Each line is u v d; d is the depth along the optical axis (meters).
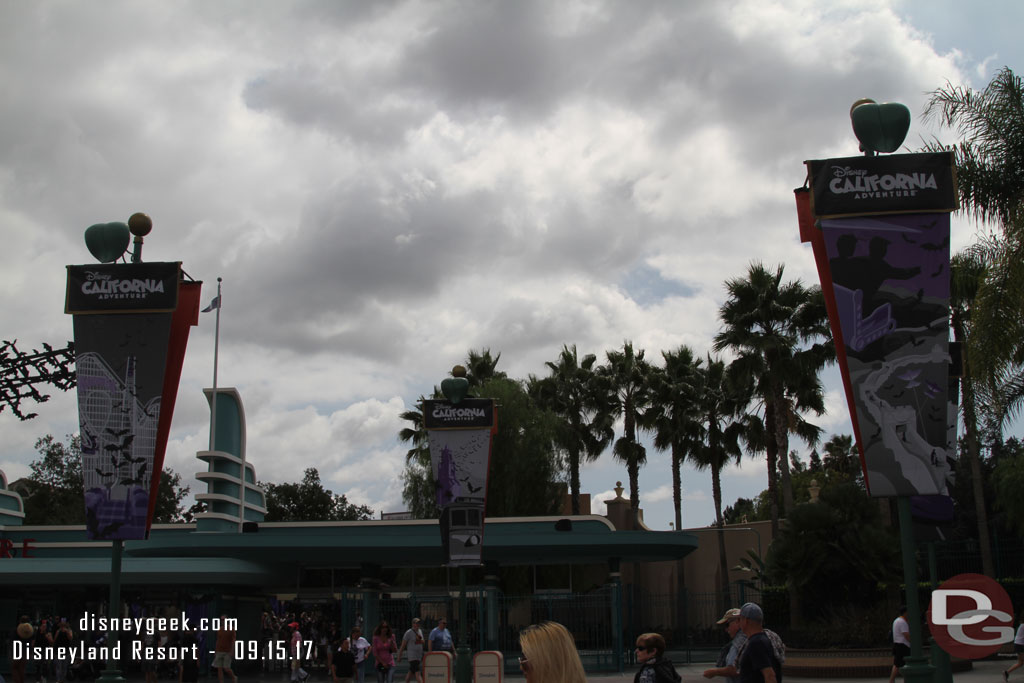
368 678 32.06
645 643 7.64
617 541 34.09
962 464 48.72
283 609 45.41
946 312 12.95
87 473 14.81
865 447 12.82
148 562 34.19
